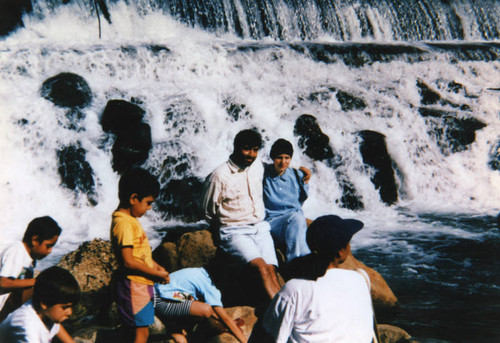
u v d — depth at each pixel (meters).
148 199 4.00
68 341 3.57
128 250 3.91
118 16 14.75
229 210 5.01
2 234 8.80
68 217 9.38
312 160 10.80
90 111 10.27
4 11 13.19
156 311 4.48
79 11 14.30
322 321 2.59
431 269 7.22
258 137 4.92
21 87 10.45
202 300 4.59
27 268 4.00
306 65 13.47
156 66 11.95
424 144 11.84
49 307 3.10
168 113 10.59
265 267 4.82
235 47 13.11
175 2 15.42
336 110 11.88
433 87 13.88
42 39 13.30
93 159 9.83
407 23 18.55
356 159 10.91
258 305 5.00
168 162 10.10
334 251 2.71
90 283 5.55
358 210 10.56
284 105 11.76
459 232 8.94
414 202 11.03
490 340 5.14
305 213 10.26
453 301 6.16
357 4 17.84
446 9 19.09
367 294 2.72
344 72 13.80
